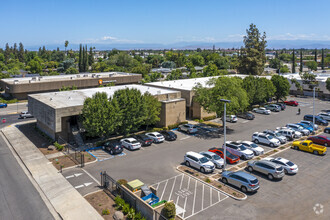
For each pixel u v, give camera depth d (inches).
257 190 991.0
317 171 1171.3
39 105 1642.5
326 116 2100.1
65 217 814.5
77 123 1625.2
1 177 1106.7
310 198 936.3
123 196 908.6
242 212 844.0
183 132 1784.0
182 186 1021.8
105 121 1389.0
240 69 4318.4
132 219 789.2
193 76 4210.1
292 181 1071.6
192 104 2137.1
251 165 1159.0
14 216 826.8
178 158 1315.2
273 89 2554.1
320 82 3142.2
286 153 1401.3
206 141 1584.6
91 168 1192.2
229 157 1258.6
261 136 1544.0
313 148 1392.7
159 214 743.1
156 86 2450.8
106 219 802.8
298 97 3211.1
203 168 1141.1
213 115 2192.4
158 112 1738.4
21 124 2000.5
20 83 2723.9
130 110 1526.8
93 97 1471.5
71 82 2962.6
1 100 2733.8
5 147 1502.2
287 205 887.7
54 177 1098.1
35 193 971.9
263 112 2348.7
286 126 1829.5
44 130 1722.4
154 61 7347.4
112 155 1358.3
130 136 1637.6
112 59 6028.5
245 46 4333.2
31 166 1212.5
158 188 1002.1
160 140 1555.1
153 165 1228.5
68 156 1342.3
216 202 903.7
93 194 956.0
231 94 1718.8
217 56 7854.3
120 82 3363.7
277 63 6486.2
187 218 807.7
